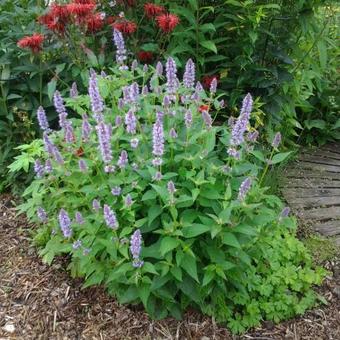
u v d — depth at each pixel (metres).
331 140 5.25
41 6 4.40
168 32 3.98
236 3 4.02
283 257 3.35
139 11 4.45
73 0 3.84
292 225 2.94
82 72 3.89
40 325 3.03
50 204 3.25
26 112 4.12
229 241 2.63
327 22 4.64
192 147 2.96
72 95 3.28
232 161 3.01
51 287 3.27
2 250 3.59
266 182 4.10
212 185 2.83
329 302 3.29
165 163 2.92
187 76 3.13
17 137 4.23
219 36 4.46
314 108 5.14
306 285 3.26
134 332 2.97
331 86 5.41
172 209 2.60
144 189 2.89
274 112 4.45
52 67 4.09
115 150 2.97
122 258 2.80
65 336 2.96
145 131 3.09
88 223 2.79
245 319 3.06
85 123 2.88
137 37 4.37
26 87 4.10
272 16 4.32
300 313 3.15
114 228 2.62
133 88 2.96
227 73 4.47
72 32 3.91
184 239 2.73
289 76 4.35
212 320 3.04
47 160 2.97
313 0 4.20
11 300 3.19
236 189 2.88
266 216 2.79
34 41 3.70
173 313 2.99
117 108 3.26
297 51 4.49
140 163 2.88
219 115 4.64
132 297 2.80
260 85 4.35
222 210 2.71
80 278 3.32
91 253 2.82
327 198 4.27
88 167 2.87
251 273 3.08
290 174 4.63
